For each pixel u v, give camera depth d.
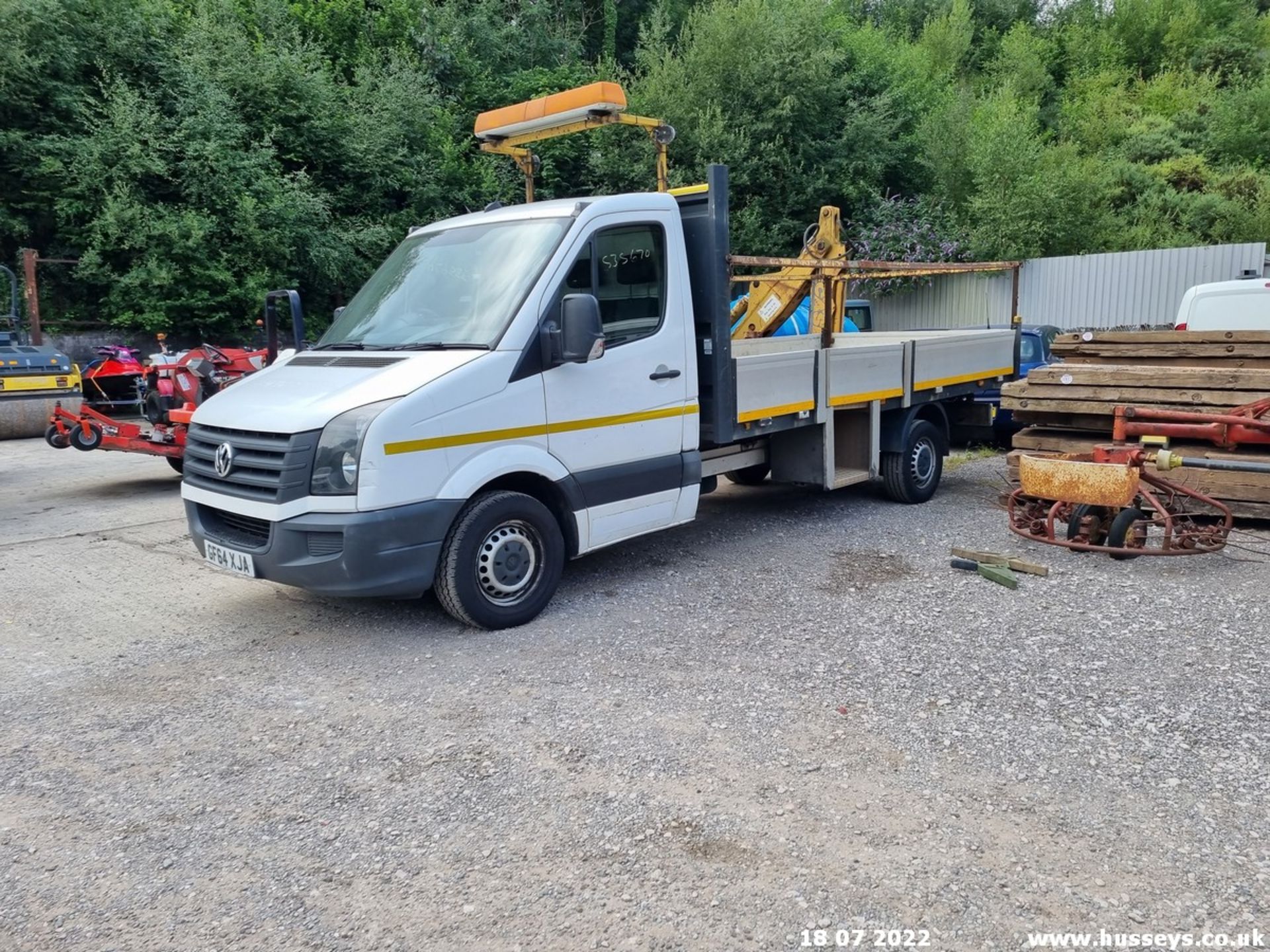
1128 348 8.16
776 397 6.98
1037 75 33.88
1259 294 9.59
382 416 4.76
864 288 21.47
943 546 7.11
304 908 2.94
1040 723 4.08
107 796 3.65
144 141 17.39
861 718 4.16
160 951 2.75
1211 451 7.32
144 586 6.50
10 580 6.70
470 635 5.36
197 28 19.06
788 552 7.02
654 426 6.14
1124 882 2.96
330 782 3.72
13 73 16.78
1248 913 2.80
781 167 22.53
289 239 18.28
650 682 4.62
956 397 9.41
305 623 5.66
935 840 3.21
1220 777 3.59
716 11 23.56
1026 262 19.56
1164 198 23.94
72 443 9.84
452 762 3.86
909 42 36.69
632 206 5.99
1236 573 6.19
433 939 2.78
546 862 3.15
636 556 7.00
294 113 19.47
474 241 5.99
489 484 5.42
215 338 18.31
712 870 3.07
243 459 5.08
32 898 3.01
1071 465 6.48
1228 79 34.22
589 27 31.94
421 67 23.38
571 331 5.20
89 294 18.16
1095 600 5.69
